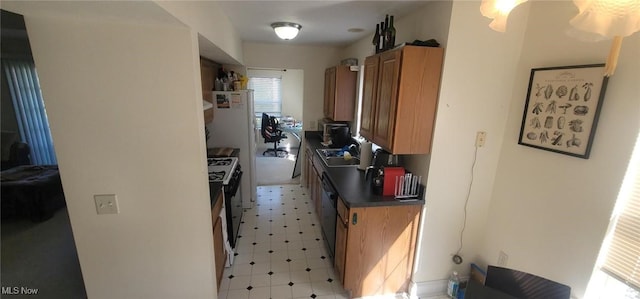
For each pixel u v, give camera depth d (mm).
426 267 2203
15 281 1973
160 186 1490
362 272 2129
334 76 3697
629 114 1262
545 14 1649
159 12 1082
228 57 2824
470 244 2215
